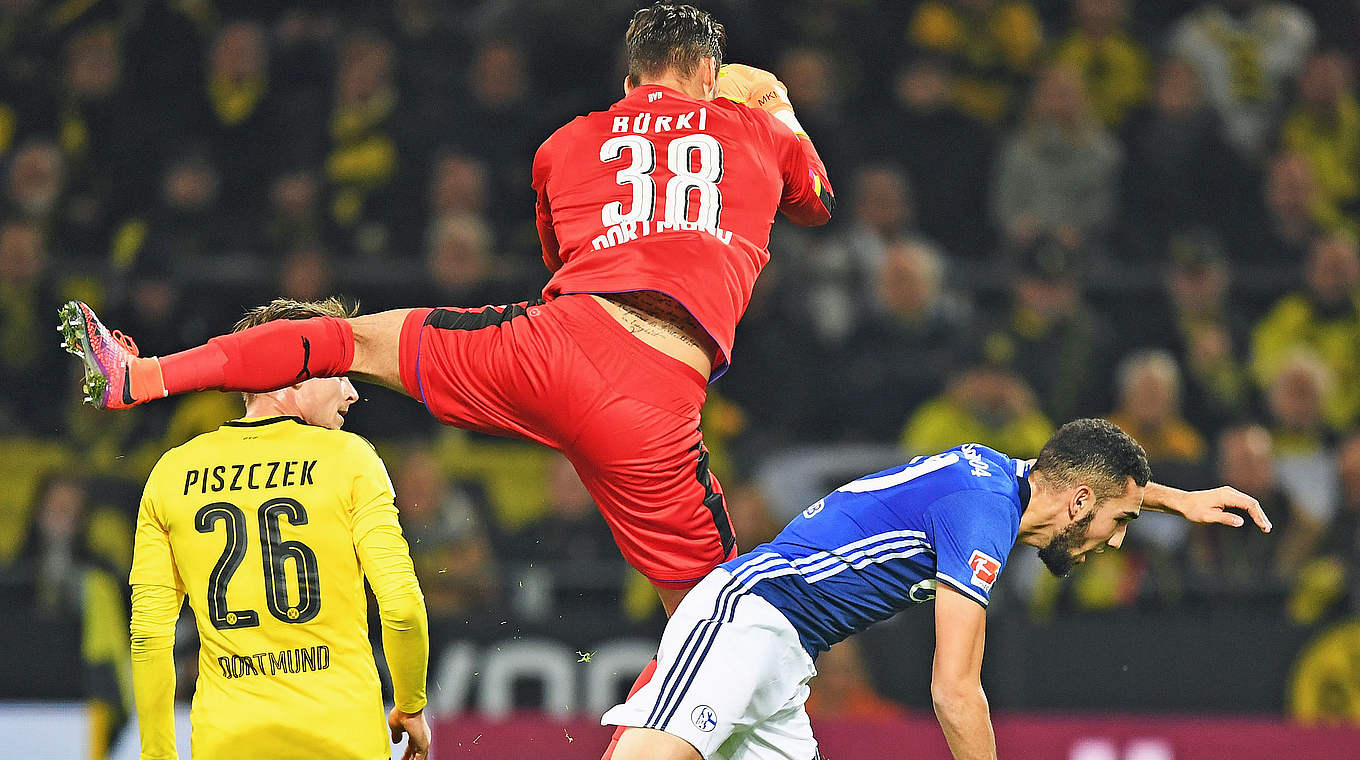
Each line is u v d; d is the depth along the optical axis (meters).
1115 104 40.94
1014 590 28.16
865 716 27.11
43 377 33.91
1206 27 40.78
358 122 36.22
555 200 14.02
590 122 14.18
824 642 15.52
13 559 31.67
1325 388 33.41
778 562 15.32
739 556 15.47
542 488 31.75
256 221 35.66
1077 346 34.50
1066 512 15.19
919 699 27.38
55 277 34.22
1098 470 15.01
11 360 33.84
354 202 35.62
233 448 14.26
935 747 26.42
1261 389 36.03
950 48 40.06
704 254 13.50
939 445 32.31
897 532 15.18
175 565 14.31
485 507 31.30
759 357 33.94
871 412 33.69
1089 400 34.56
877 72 39.66
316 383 14.70
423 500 28.80
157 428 31.98
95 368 12.47
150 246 34.16
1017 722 27.03
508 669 27.44
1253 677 28.00
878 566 15.24
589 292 13.38
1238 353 36.28
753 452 32.19
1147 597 29.06
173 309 33.56
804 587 15.25
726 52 37.44
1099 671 27.81
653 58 14.48
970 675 14.41
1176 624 28.06
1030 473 15.39
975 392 32.62
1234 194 39.16
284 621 13.88
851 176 37.59
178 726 24.58
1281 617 28.33
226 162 36.34
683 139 13.88
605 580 28.62
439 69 36.69
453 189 35.28
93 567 29.28
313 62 37.00
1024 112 39.62
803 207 14.95
